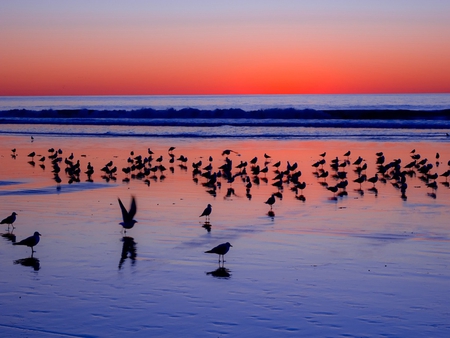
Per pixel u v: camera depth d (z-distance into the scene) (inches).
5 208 1014.4
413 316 515.8
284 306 542.0
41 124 3644.2
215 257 705.6
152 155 1920.5
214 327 495.8
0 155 1955.0
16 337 478.3
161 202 1083.3
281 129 2942.9
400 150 1966.0
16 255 717.9
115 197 1135.6
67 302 555.8
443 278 616.7
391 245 754.8
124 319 514.6
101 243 773.9
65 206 1033.5
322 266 665.6
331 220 911.7
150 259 698.8
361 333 480.7
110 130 3068.4
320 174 1417.3
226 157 1727.4
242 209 1011.9
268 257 703.7
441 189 1235.9
